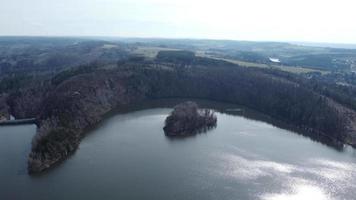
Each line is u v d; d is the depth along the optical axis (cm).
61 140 14850
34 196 11369
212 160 14525
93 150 15275
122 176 12862
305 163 14512
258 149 15975
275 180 12875
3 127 18062
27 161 13812
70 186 12044
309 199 11638
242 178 12950
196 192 11869
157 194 11669
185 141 16775
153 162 14188
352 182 12900
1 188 11812
